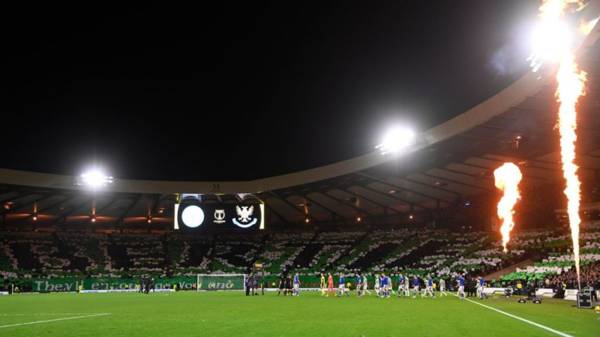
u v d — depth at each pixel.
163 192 62.09
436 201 64.69
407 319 20.23
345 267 66.50
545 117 36.25
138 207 70.06
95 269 66.19
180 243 75.06
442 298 38.03
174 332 16.25
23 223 70.81
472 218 62.25
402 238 68.19
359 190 61.81
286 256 71.69
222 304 31.23
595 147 40.38
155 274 66.94
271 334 15.62
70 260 67.00
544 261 48.00
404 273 59.72
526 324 18.12
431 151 45.66
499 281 46.72
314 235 75.75
